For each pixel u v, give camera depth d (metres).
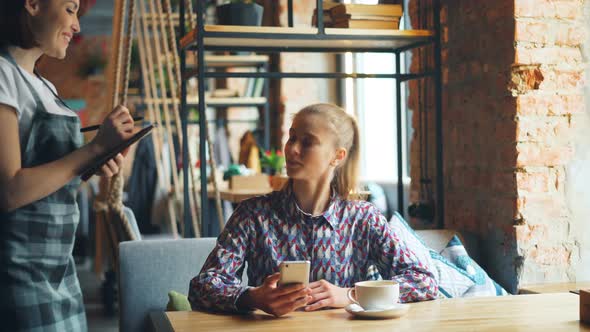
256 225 1.92
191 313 1.76
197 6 2.95
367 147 6.24
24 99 1.68
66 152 1.79
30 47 1.73
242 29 2.98
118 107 1.73
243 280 2.63
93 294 5.82
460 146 3.25
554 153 2.89
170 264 2.60
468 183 3.19
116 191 3.33
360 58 6.29
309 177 1.90
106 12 9.54
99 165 1.70
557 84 2.89
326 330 1.55
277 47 3.39
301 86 6.79
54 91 1.90
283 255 1.91
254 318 1.69
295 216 1.92
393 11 3.17
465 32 3.17
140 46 4.93
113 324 4.65
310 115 1.91
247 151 6.20
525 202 2.86
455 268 2.70
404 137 5.45
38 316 1.70
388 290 1.69
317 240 1.91
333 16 3.24
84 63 10.15
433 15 3.35
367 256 1.98
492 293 2.69
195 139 7.23
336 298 1.78
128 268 2.56
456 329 1.54
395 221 2.78
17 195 1.61
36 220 1.70
